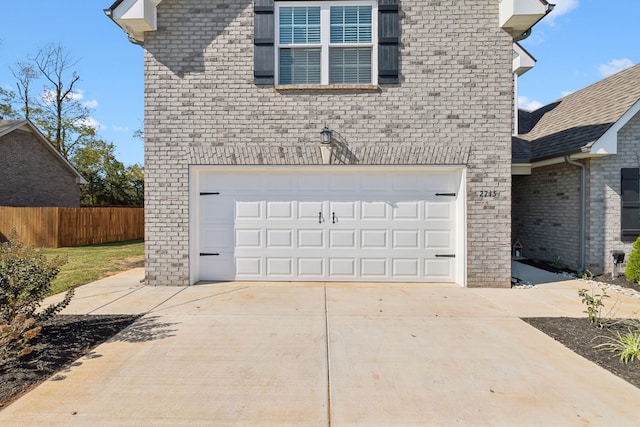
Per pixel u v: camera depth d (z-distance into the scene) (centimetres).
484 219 708
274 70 718
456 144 708
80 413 290
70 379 343
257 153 719
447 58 706
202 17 714
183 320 512
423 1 707
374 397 315
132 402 306
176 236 720
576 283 747
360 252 745
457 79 706
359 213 744
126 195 3247
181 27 714
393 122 712
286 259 752
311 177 746
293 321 508
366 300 616
